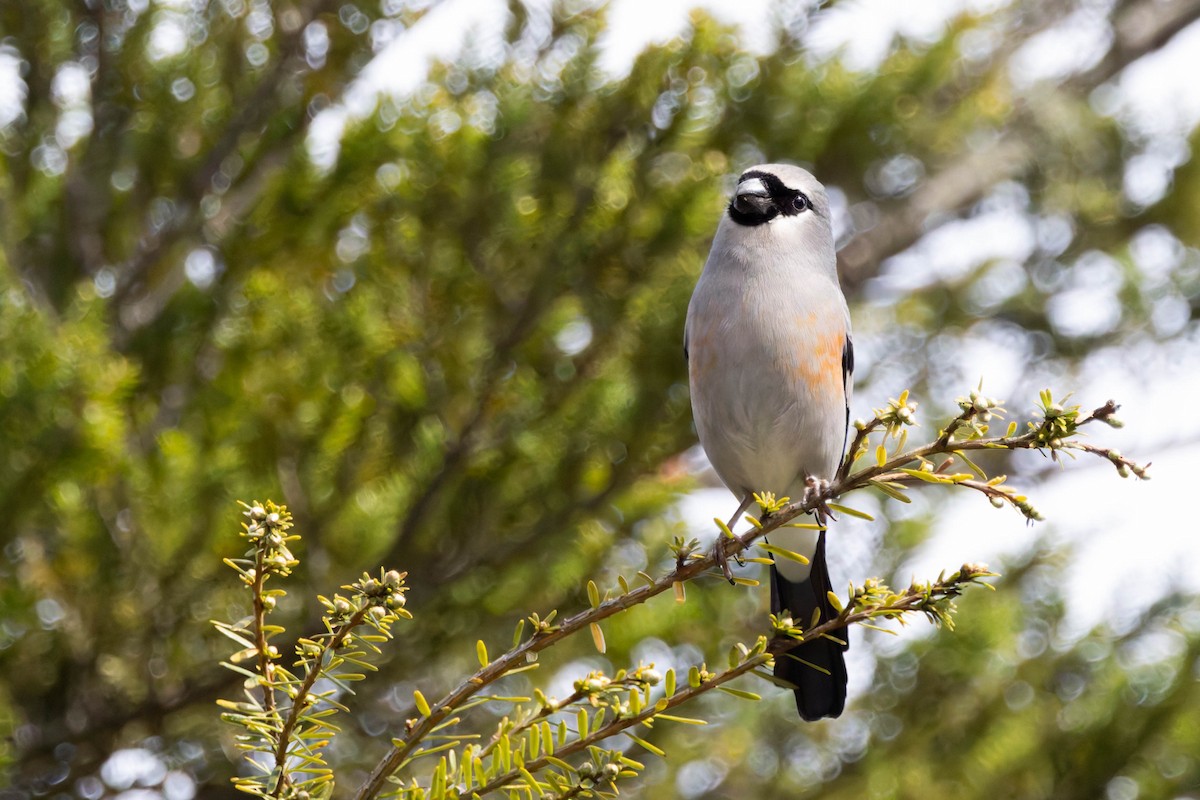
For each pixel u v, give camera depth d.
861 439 4.95
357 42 11.87
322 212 10.91
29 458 8.70
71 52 11.63
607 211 10.11
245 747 4.58
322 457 9.97
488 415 9.90
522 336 10.21
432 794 4.57
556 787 4.61
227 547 9.77
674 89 10.55
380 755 10.27
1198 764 10.89
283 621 9.88
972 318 15.94
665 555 10.49
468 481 9.97
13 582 9.22
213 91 11.83
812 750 12.01
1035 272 16.31
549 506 10.07
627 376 10.09
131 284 11.40
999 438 4.72
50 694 9.95
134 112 11.75
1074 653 11.60
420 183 10.61
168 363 10.62
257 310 10.45
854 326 14.83
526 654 4.79
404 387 10.11
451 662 10.52
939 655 11.59
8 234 11.29
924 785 11.11
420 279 10.65
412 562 10.07
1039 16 15.95
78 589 9.66
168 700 9.83
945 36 12.59
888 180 14.27
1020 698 11.44
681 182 10.12
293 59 11.89
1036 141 15.76
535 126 10.73
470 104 10.98
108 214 11.59
